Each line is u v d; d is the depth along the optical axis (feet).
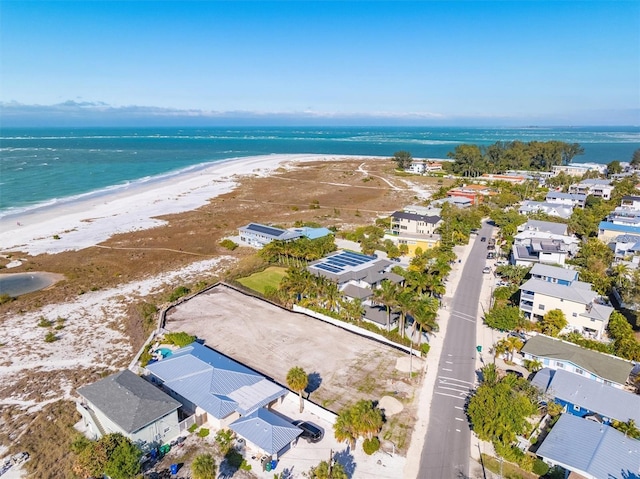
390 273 273.95
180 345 207.51
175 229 428.97
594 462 126.72
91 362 200.44
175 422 149.59
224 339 216.33
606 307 217.77
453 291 273.13
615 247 321.32
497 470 135.13
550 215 410.52
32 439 151.74
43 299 269.85
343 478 120.98
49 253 356.18
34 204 515.50
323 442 146.41
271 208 526.98
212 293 276.21
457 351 203.41
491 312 223.51
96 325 237.04
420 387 176.65
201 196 592.19
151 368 176.35
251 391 163.63
